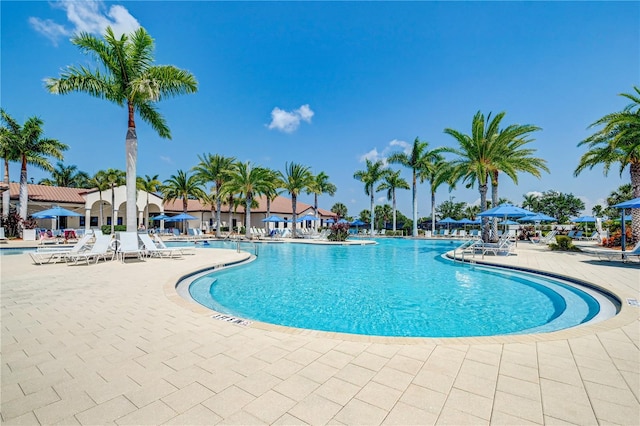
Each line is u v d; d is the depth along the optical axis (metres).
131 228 12.99
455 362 3.38
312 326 5.91
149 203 35.28
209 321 4.84
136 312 5.33
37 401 2.62
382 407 2.54
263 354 3.61
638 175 16.62
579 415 2.42
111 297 6.39
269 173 29.50
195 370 3.20
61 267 10.59
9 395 2.71
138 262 11.95
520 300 7.67
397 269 12.41
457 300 7.68
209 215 42.12
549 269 10.28
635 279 8.41
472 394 2.73
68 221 33.56
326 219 50.19
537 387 2.85
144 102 13.80
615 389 2.82
